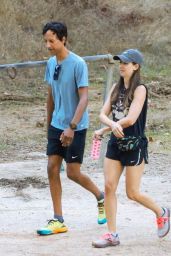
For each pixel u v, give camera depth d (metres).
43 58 57.56
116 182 16.94
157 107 45.22
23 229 19.09
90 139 34.09
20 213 21.11
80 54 62.12
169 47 65.62
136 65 16.64
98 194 19.33
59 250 16.70
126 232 18.62
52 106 18.80
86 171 27.34
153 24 69.12
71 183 25.22
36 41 60.41
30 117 41.81
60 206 18.59
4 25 59.81
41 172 27.11
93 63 58.19
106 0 72.12
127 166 16.83
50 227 18.31
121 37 66.50
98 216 19.58
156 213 17.45
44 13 65.81
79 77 17.95
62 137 17.89
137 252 16.53
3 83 51.72
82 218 20.41
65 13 67.50
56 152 18.39
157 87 52.00
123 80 16.88
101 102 47.28
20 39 58.66
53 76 18.28
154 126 38.44
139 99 16.47
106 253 16.41
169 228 17.50
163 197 23.23
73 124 17.81
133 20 69.94
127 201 22.62
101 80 54.31
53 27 17.77
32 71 54.09
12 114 42.72
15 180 25.66
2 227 19.34
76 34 64.69
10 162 29.44
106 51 63.38
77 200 22.89
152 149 32.03
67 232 18.64
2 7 61.56
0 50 56.56
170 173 27.16
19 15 63.31
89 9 70.00
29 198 23.25
